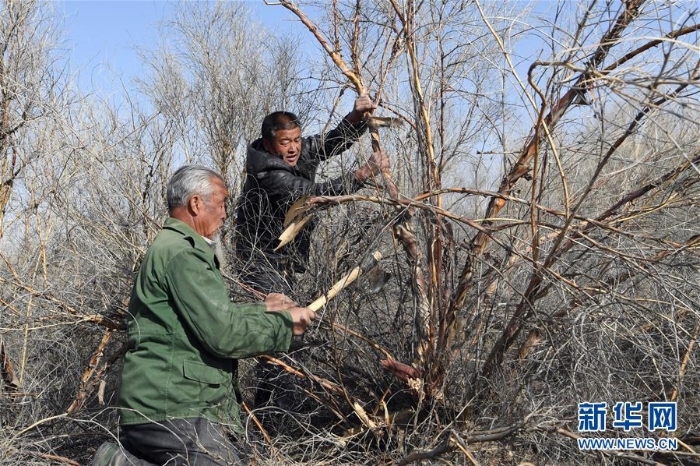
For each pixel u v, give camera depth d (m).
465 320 3.18
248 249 3.74
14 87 4.06
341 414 3.29
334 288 3.18
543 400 2.73
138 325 2.78
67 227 3.88
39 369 3.58
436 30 3.37
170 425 2.70
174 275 2.72
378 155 3.36
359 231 3.34
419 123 3.33
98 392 3.41
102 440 3.50
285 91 5.38
